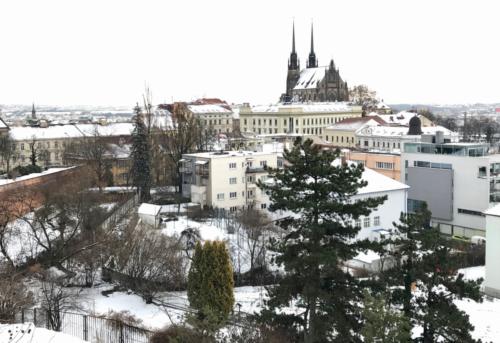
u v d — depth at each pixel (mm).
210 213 97562
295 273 39469
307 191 40156
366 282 38094
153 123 152750
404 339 30922
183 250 68688
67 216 68250
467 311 57219
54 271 58969
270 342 35156
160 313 51500
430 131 184000
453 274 39938
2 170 141750
